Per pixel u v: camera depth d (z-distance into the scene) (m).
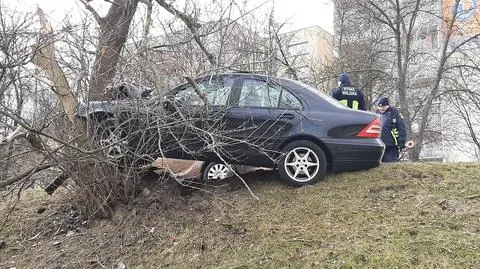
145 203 6.11
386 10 19.64
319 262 4.64
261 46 12.17
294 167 6.25
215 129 5.80
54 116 5.35
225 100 6.12
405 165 6.81
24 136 4.91
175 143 5.78
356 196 5.87
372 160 6.27
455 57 21.05
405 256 4.47
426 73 22.22
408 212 5.39
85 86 5.58
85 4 6.16
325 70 18.47
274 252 4.94
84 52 5.48
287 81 6.48
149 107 5.46
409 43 18.73
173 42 6.57
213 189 6.45
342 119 6.27
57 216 6.53
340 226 5.25
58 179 6.07
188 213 5.92
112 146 5.40
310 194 6.01
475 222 5.00
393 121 8.52
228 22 7.54
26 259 5.76
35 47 4.92
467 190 5.76
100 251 5.64
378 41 19.92
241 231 5.44
